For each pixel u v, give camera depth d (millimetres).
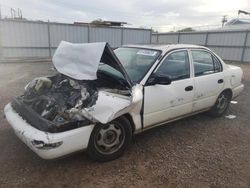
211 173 3059
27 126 2840
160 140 3930
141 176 2934
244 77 11430
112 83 3316
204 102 4465
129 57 4023
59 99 3111
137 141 3863
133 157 3355
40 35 16484
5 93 6488
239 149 3723
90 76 3035
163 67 3693
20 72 10836
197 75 4242
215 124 4727
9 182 2730
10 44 15656
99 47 3064
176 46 4070
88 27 18125
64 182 2770
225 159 3410
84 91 3029
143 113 3414
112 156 3217
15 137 3775
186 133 4250
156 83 3453
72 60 3430
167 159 3338
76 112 2787
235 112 5543
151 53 3873
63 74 3533
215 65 4707
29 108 3094
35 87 3598
